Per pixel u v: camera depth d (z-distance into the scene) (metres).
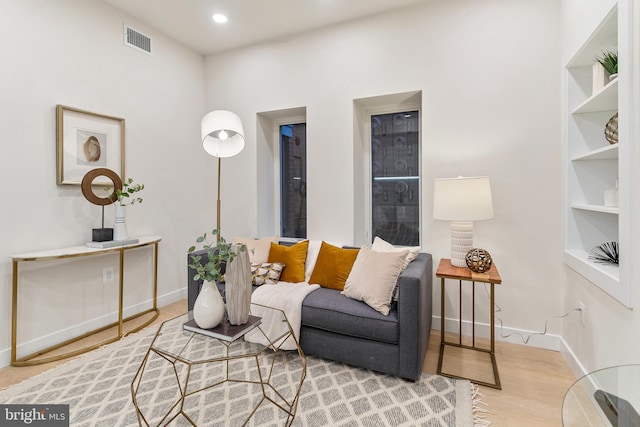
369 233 3.20
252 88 3.39
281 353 2.27
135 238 2.86
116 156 2.79
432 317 2.70
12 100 2.14
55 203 2.38
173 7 2.74
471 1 2.51
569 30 2.08
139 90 2.98
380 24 2.81
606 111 2.07
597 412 0.96
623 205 1.41
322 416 1.62
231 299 1.66
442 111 2.60
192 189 3.56
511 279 2.44
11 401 1.74
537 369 2.07
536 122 2.35
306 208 3.18
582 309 1.92
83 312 2.58
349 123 2.95
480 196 2.09
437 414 1.64
